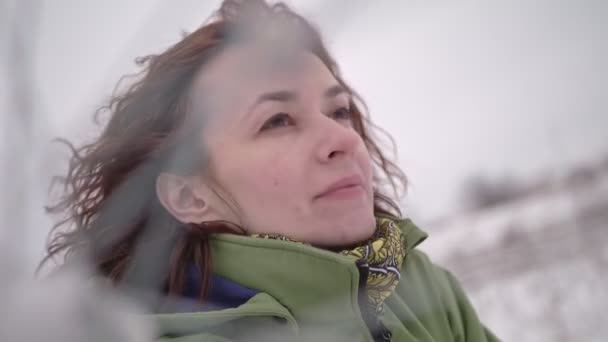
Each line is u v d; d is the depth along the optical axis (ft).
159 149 3.30
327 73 3.37
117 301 1.78
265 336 2.68
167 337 2.61
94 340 1.38
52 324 1.23
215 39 3.41
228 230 3.08
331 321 2.79
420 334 3.31
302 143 3.10
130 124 3.51
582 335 3.28
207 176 3.26
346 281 2.76
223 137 3.20
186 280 3.10
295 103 3.17
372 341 2.79
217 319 2.58
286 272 2.84
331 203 3.05
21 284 1.25
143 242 3.10
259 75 3.18
